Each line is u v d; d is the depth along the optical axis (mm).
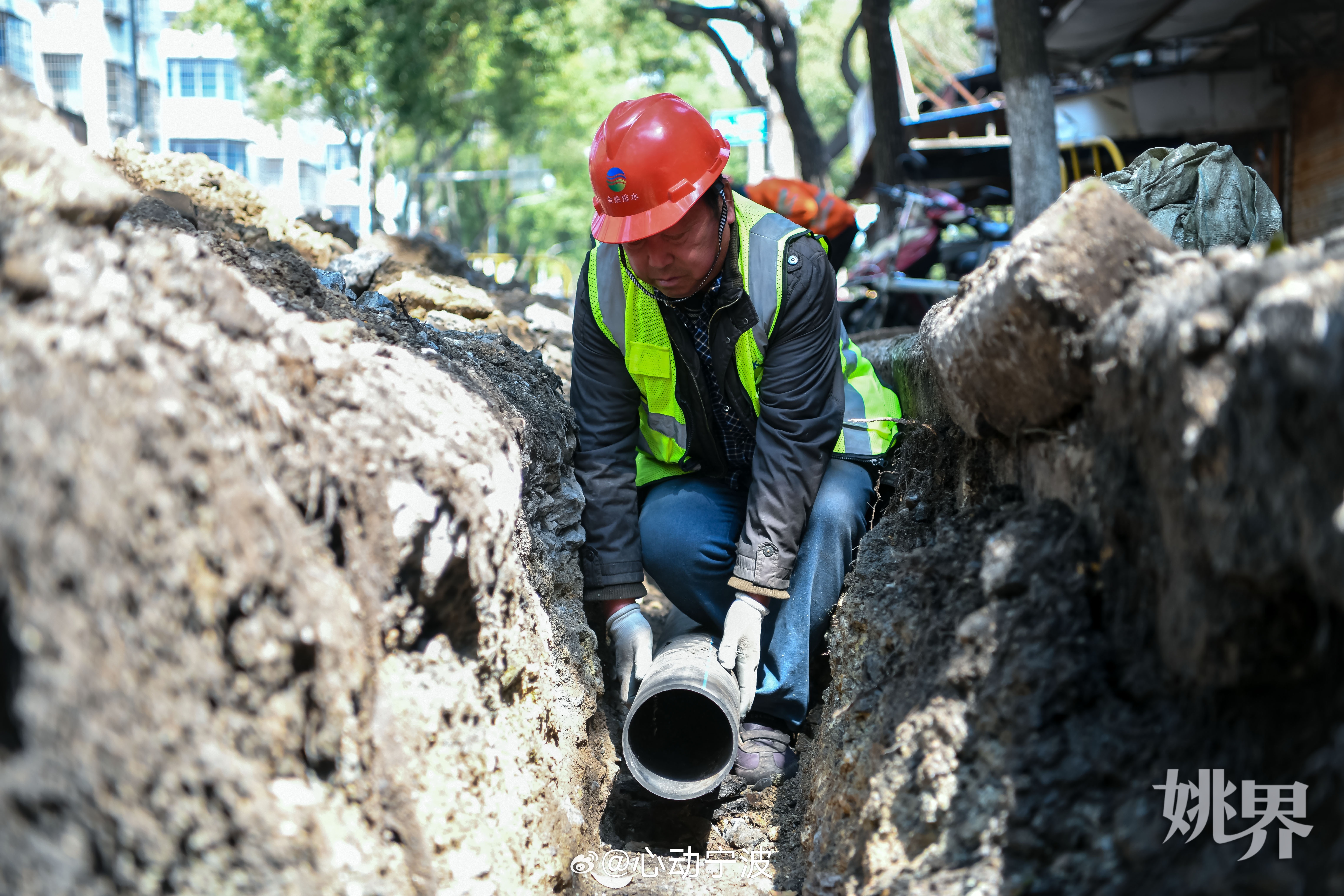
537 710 2158
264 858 1197
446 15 15453
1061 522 1660
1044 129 7027
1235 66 10617
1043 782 1440
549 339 5273
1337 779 1101
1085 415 1632
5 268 1147
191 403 1299
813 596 2670
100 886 1031
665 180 2334
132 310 1297
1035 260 1553
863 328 7535
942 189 10477
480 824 1711
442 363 2314
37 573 1018
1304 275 1114
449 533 1718
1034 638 1558
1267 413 1108
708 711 2725
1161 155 2625
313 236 4098
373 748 1501
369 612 1571
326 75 17766
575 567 2674
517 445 2227
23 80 1386
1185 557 1290
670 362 2648
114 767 1055
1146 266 1532
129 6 16812
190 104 33031
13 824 962
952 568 1994
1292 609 1187
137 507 1149
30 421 1066
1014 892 1395
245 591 1272
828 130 33438
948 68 18141
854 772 1981
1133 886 1273
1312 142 10312
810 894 2008
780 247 2508
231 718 1237
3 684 989
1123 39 10266
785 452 2570
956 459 2359
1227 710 1309
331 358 1720
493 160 33969
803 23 23109
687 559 2773
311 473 1495
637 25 21438
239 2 18328
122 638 1103
